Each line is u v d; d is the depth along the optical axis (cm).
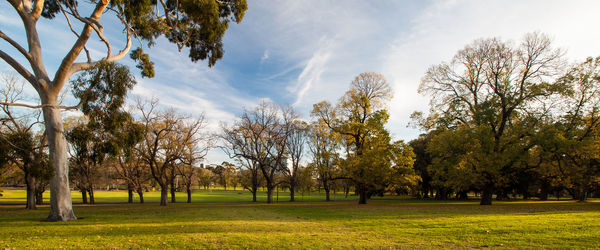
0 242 932
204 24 1778
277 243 923
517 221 1336
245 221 1644
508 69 2834
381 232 1160
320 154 3403
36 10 1633
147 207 3031
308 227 1348
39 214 2062
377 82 3519
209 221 1633
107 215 2025
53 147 1633
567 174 2789
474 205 2839
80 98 1761
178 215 2044
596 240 866
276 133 4256
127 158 2223
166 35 2039
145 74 2225
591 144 2438
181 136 3553
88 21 1584
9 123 2564
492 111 2706
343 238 1020
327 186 5194
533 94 2648
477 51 2988
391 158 3136
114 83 1758
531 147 2620
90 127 1873
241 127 4081
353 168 3144
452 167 2831
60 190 1650
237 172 5375
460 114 2981
